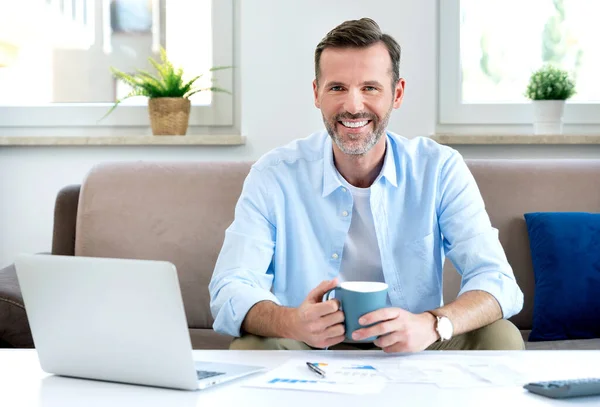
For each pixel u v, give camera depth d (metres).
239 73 2.89
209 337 2.13
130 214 2.33
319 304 1.26
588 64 2.88
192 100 2.94
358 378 1.07
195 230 2.31
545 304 2.14
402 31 2.78
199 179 2.37
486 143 2.73
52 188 2.85
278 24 2.79
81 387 1.07
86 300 1.08
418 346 1.25
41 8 2.94
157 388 1.06
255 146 2.83
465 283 1.66
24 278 1.12
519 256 2.27
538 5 2.87
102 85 2.95
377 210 1.75
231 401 0.97
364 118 1.65
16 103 2.95
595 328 2.12
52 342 1.12
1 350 1.34
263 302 1.46
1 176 2.86
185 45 2.93
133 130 2.94
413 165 1.79
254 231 1.71
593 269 2.14
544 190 2.31
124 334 1.06
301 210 1.78
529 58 2.88
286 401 0.96
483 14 2.87
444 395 0.98
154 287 1.02
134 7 2.93
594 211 2.29
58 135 2.92
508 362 1.17
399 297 1.75
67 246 2.43
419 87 2.79
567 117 2.85
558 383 0.97
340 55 1.64
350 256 1.78
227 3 2.88
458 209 1.74
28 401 1.00
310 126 2.80
